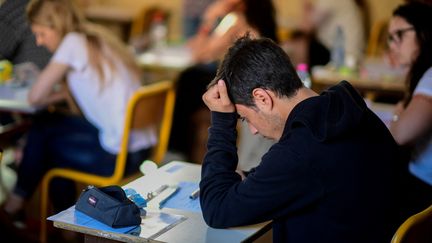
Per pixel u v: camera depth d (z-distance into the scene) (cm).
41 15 494
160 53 725
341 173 269
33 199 533
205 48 612
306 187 267
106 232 269
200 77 580
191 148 597
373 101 605
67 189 497
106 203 276
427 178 378
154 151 531
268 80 277
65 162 491
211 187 283
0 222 423
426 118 374
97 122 495
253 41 287
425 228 268
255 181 271
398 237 253
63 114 514
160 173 341
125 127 466
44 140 495
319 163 267
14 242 427
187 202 305
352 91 286
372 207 273
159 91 477
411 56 399
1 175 524
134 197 296
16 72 592
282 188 267
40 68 609
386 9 947
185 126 594
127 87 495
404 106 407
